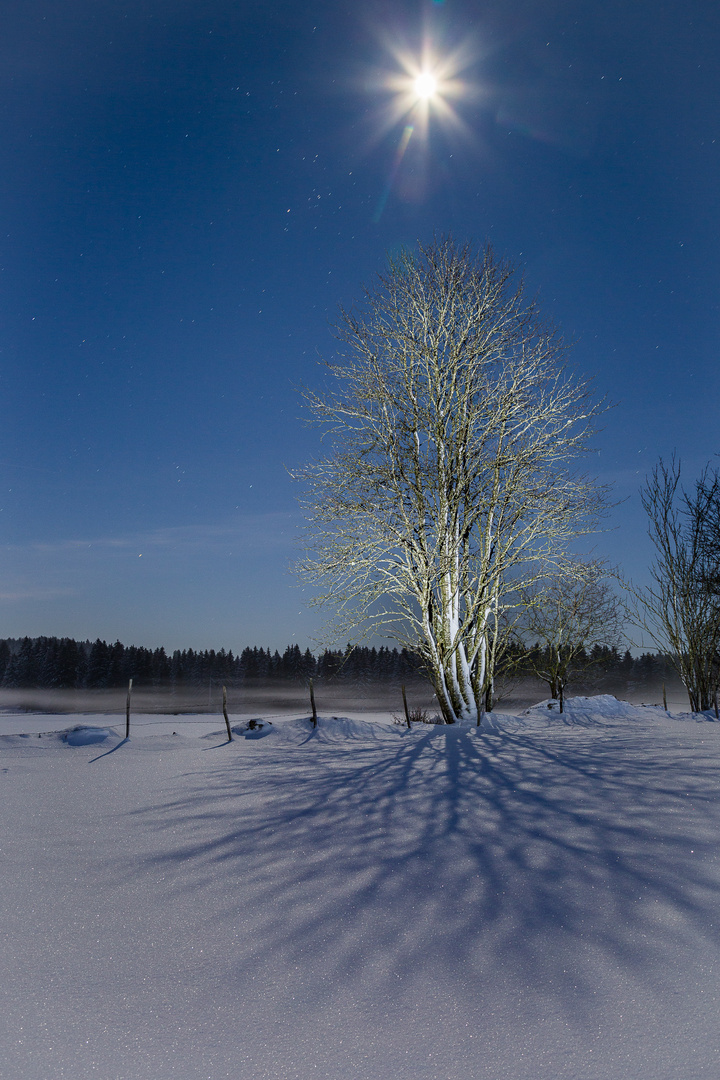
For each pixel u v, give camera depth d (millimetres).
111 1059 2645
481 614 16391
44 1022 2957
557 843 5227
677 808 6039
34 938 3912
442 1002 2994
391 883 4594
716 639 17766
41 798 8031
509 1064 2498
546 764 8711
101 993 3227
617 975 3154
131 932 3979
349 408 16375
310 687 14844
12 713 64250
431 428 16125
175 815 6988
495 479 15969
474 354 16422
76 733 13703
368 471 15859
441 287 16797
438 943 3611
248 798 7660
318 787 8086
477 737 12211
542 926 3748
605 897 4113
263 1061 2594
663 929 3625
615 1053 2531
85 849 5793
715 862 4617
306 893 4512
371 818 6414
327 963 3459
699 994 2939
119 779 9328
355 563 15734
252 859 5348
